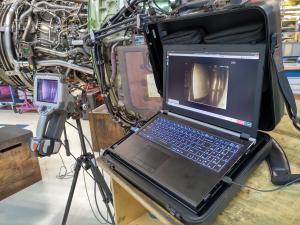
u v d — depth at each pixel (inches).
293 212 20.9
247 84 24.6
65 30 53.0
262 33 22.6
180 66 31.8
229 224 20.4
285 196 22.7
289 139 32.0
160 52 34.8
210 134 27.8
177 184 22.9
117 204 35.8
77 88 48.3
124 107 47.2
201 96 29.9
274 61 22.4
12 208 71.6
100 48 42.2
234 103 26.3
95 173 48.8
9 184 76.6
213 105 28.6
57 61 52.2
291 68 75.3
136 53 40.7
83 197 73.4
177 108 33.3
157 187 24.3
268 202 22.2
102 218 64.2
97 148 93.4
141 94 44.2
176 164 25.3
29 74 59.2
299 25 92.7
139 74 42.7
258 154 25.1
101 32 39.0
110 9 45.6
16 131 82.0
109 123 89.1
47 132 42.1
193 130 29.4
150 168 25.9
